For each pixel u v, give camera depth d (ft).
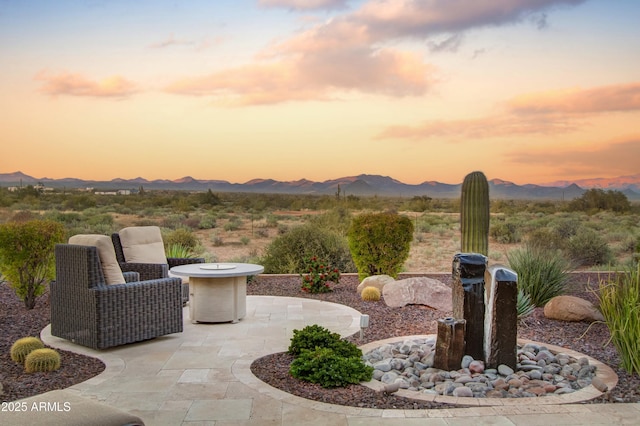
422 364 17.19
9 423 7.59
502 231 78.02
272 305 27.81
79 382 15.52
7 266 26.48
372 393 14.61
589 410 13.23
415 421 12.58
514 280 16.61
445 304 26.55
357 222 34.35
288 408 13.44
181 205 148.87
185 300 27.02
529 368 16.76
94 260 18.70
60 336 20.17
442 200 181.47
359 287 31.65
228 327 22.84
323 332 18.48
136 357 18.15
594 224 91.76
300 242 41.50
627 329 16.38
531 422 12.48
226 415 12.98
